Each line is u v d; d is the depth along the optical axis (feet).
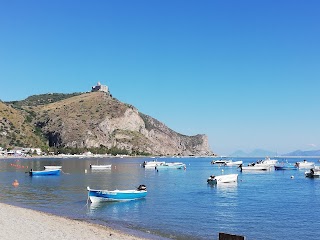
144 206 161.17
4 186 243.40
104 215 137.69
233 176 290.97
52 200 175.63
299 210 155.12
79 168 489.67
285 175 407.64
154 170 493.36
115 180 308.19
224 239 65.26
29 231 88.22
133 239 91.25
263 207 163.12
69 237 84.74
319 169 376.68
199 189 240.94
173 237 105.40
